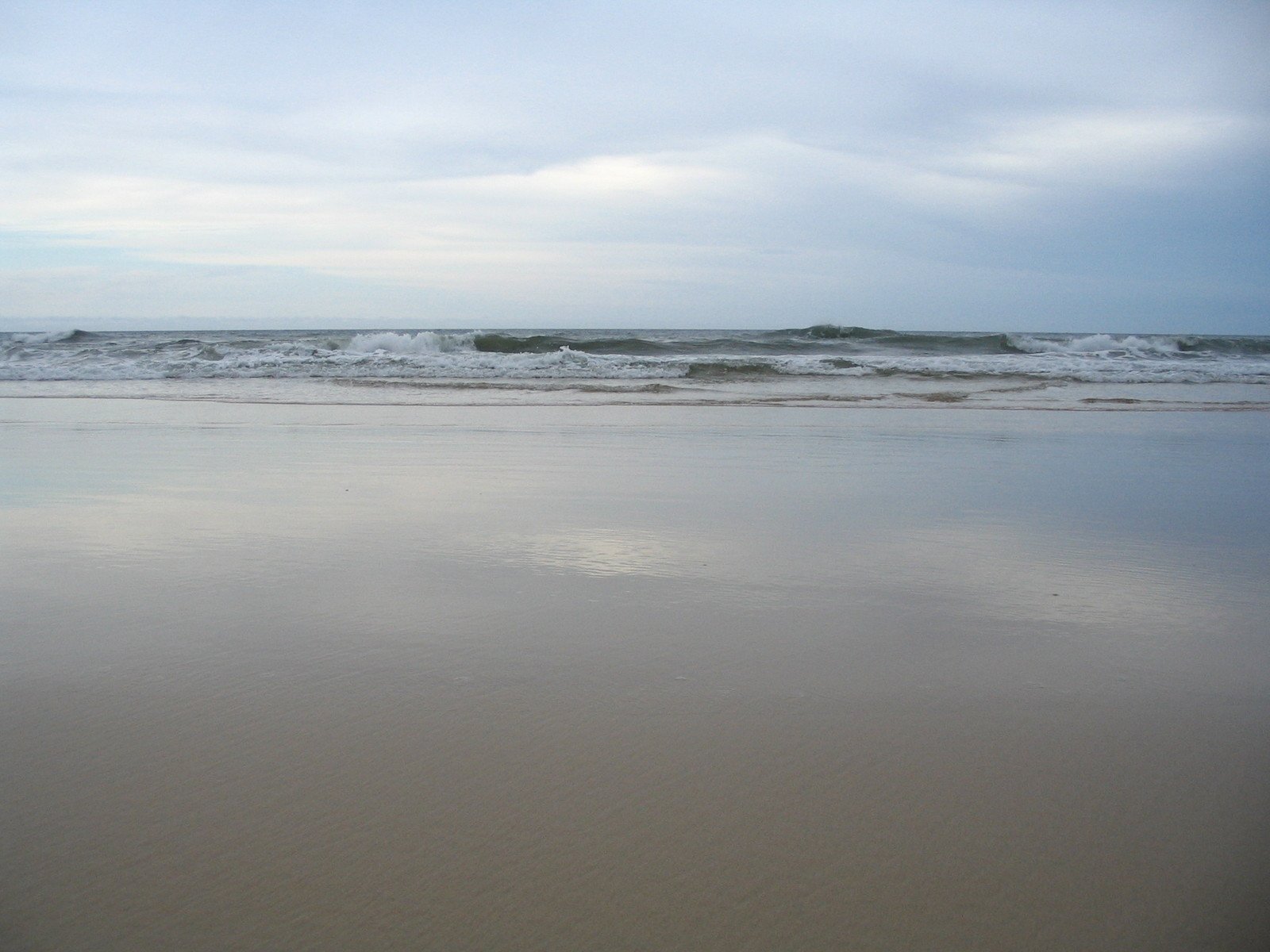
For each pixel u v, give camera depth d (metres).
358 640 2.97
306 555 4.11
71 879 1.72
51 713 2.40
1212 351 27.72
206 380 15.69
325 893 1.69
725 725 2.38
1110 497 5.79
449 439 8.46
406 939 1.58
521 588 3.61
